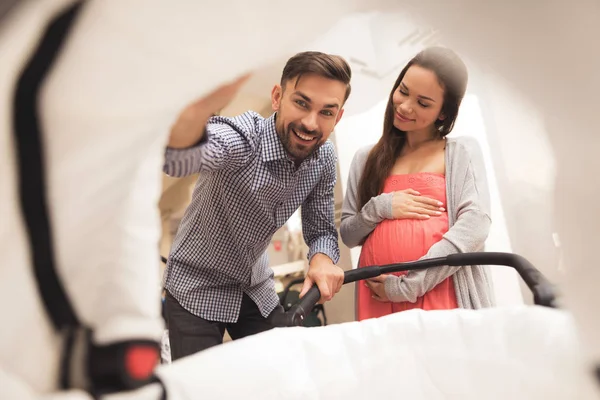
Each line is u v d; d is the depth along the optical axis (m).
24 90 0.28
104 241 0.38
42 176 0.29
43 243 0.31
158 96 0.34
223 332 1.08
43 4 0.25
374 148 1.17
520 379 0.66
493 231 1.37
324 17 0.36
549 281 0.70
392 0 0.39
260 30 0.34
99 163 0.34
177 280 1.00
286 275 2.37
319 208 1.15
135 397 0.40
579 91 0.41
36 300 0.33
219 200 0.95
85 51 0.29
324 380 0.71
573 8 0.38
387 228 1.05
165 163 0.60
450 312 0.78
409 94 1.00
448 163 1.05
